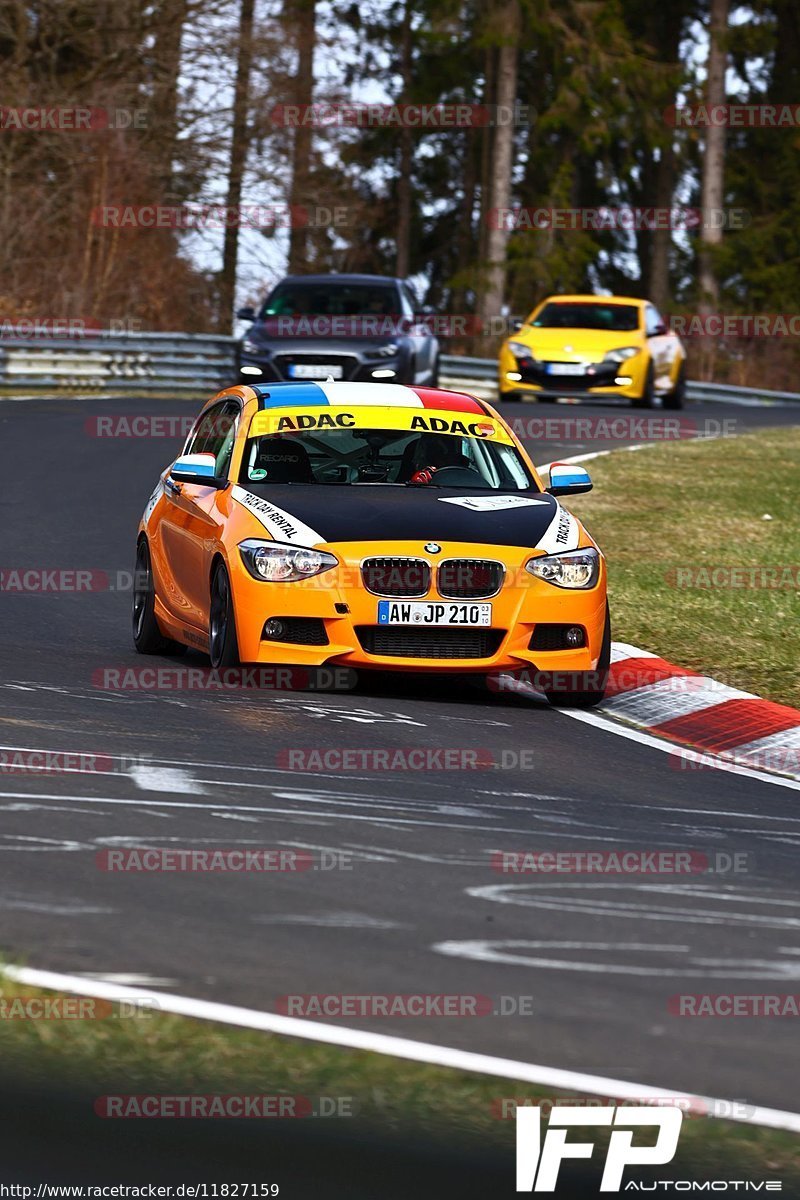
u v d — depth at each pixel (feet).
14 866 66.85
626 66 612.70
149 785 82.94
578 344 334.65
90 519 191.52
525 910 65.46
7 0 453.99
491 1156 43.57
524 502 121.49
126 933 59.21
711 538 187.11
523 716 111.86
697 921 65.62
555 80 652.07
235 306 523.70
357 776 89.25
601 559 117.70
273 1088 46.70
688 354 631.15
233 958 57.16
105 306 454.40
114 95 463.83
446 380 379.14
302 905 64.08
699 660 130.41
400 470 124.98
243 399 131.54
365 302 303.07
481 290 599.57
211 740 95.71
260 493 118.93
